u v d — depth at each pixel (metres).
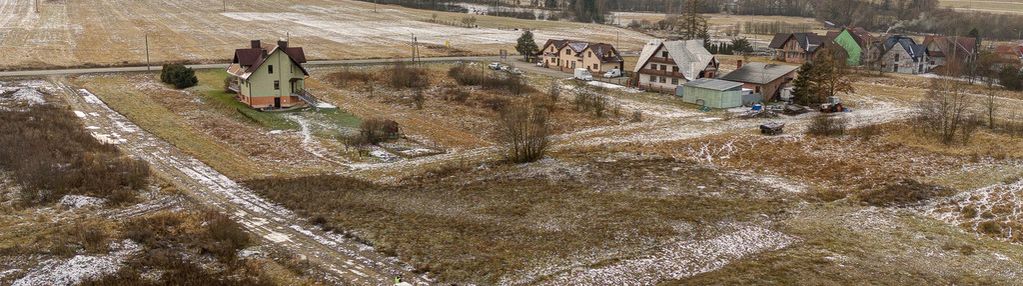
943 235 34.75
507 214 37.12
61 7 152.38
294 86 69.12
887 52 103.38
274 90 67.12
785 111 69.06
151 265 28.70
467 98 74.25
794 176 47.47
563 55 100.62
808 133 58.88
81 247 30.72
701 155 52.94
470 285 27.86
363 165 48.91
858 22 182.12
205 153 50.94
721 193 41.88
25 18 135.25
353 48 118.88
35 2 158.00
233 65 73.69
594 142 56.72
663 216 36.78
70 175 40.81
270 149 52.81
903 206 39.78
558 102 73.44
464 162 49.56
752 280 28.56
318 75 87.81
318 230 34.25
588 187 42.88
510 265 29.83
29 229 33.25
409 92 77.00
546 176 45.38
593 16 190.88
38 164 41.50
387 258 30.69
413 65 97.25
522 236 33.56
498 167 48.16
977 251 32.44
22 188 39.06
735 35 156.12
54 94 71.38
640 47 139.12
